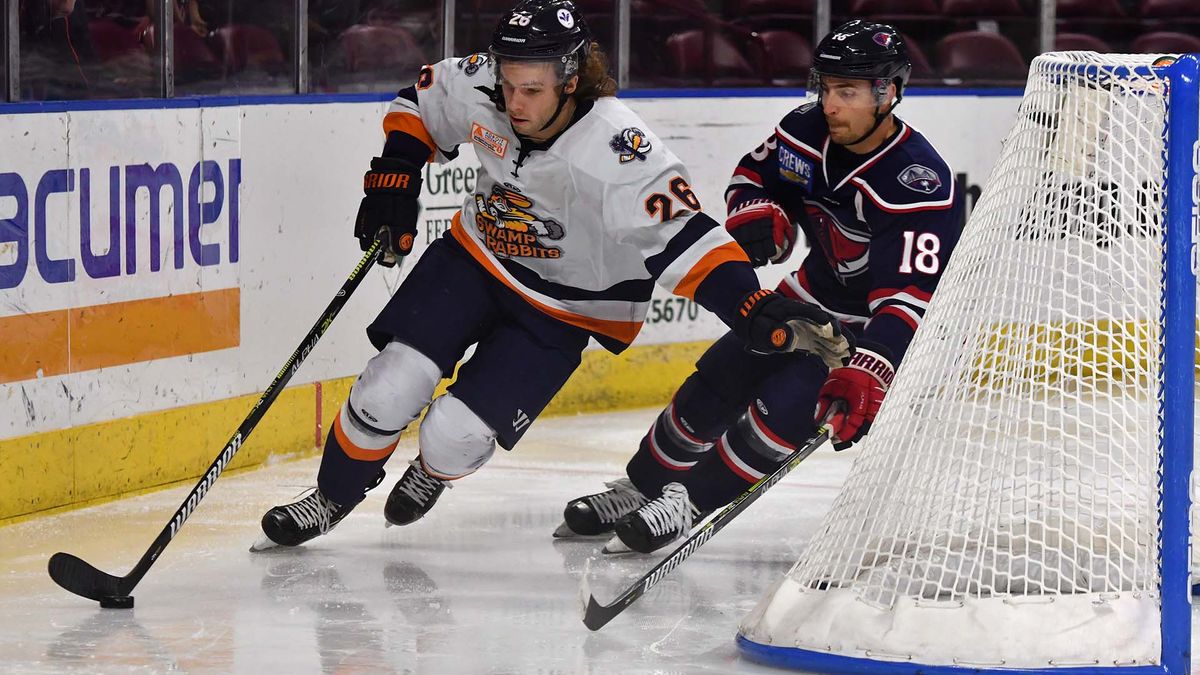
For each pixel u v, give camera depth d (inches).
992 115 631.2
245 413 454.9
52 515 395.2
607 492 377.4
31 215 387.5
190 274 434.6
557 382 345.4
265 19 468.4
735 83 595.2
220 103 440.5
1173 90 251.4
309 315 473.7
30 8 398.6
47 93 405.1
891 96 323.9
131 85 428.1
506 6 541.0
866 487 280.4
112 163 408.8
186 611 308.5
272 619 303.9
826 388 304.8
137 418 420.8
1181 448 254.1
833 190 335.3
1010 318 275.7
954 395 279.1
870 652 263.0
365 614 308.3
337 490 353.1
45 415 395.2
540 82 305.3
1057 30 671.1
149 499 415.5
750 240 347.3
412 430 507.2
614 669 273.7
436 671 271.4
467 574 342.3
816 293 360.2
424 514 376.2
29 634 291.1
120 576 331.3
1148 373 262.2
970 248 284.7
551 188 320.8
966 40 636.7
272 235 459.8
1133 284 264.5
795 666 270.5
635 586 293.3
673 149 566.3
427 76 342.0
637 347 569.6
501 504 415.8
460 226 347.9
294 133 464.4
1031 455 272.5
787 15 603.2
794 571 284.5
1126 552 282.8
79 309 402.3
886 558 276.7
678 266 305.6
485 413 338.3
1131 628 257.0
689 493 358.0
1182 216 251.9
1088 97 264.5
